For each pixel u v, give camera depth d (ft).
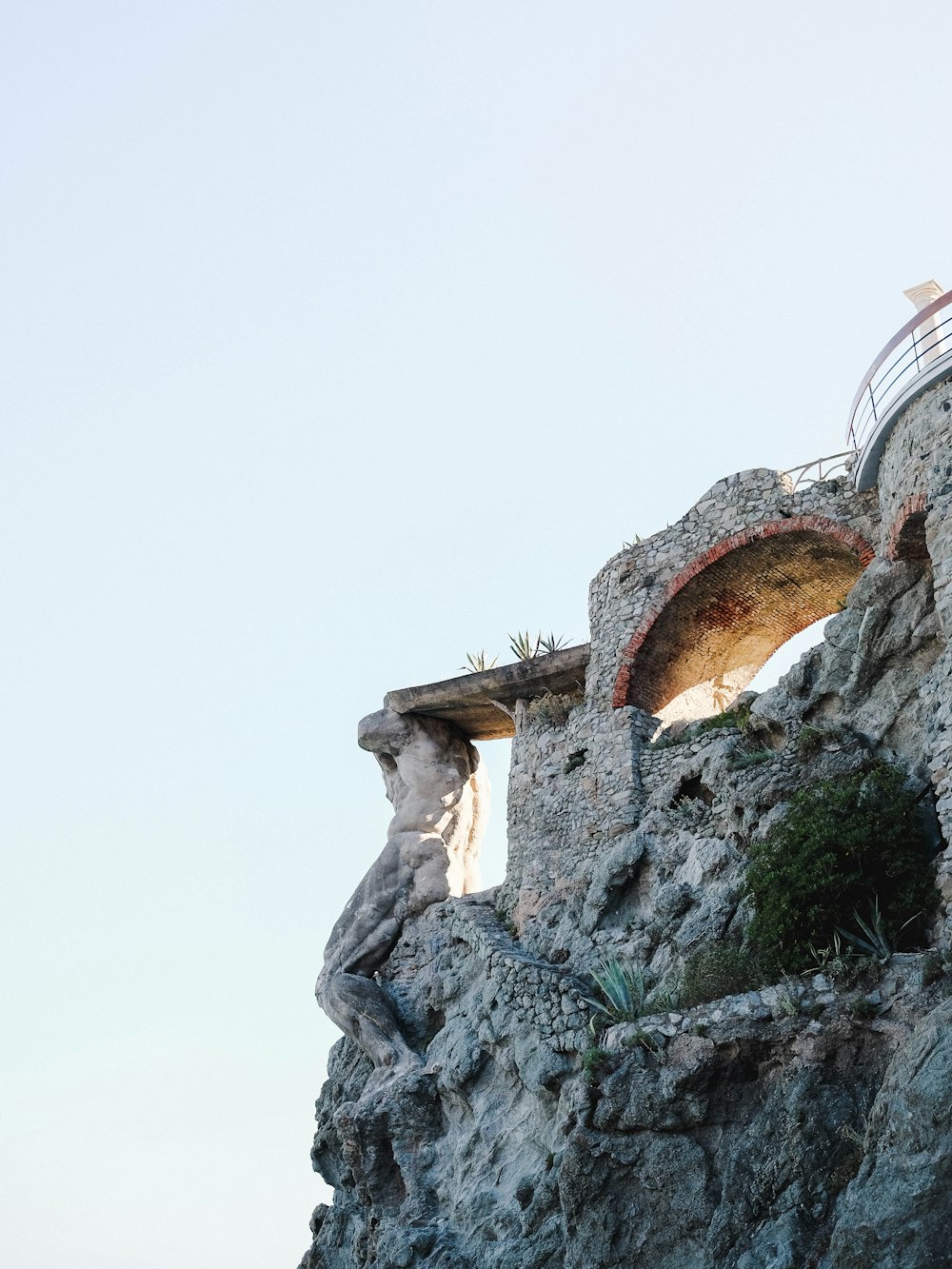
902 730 104.94
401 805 134.62
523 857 124.06
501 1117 109.91
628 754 121.08
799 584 124.16
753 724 113.19
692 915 108.27
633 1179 93.25
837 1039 89.30
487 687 132.98
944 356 101.96
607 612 127.54
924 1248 76.59
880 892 95.04
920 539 104.47
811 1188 86.33
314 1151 122.93
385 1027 120.26
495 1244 102.47
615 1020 103.55
